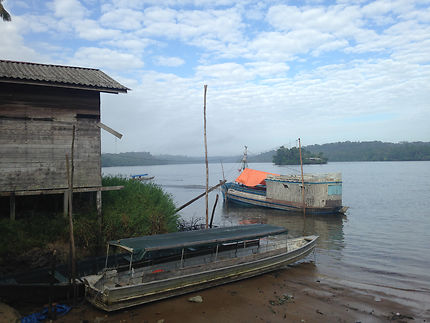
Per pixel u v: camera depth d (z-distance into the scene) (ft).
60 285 38.99
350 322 38.01
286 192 132.67
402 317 39.45
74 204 62.39
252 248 59.11
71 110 55.11
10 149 50.37
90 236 52.47
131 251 41.27
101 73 64.85
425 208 132.46
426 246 74.69
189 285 43.78
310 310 40.96
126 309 39.37
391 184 241.14
